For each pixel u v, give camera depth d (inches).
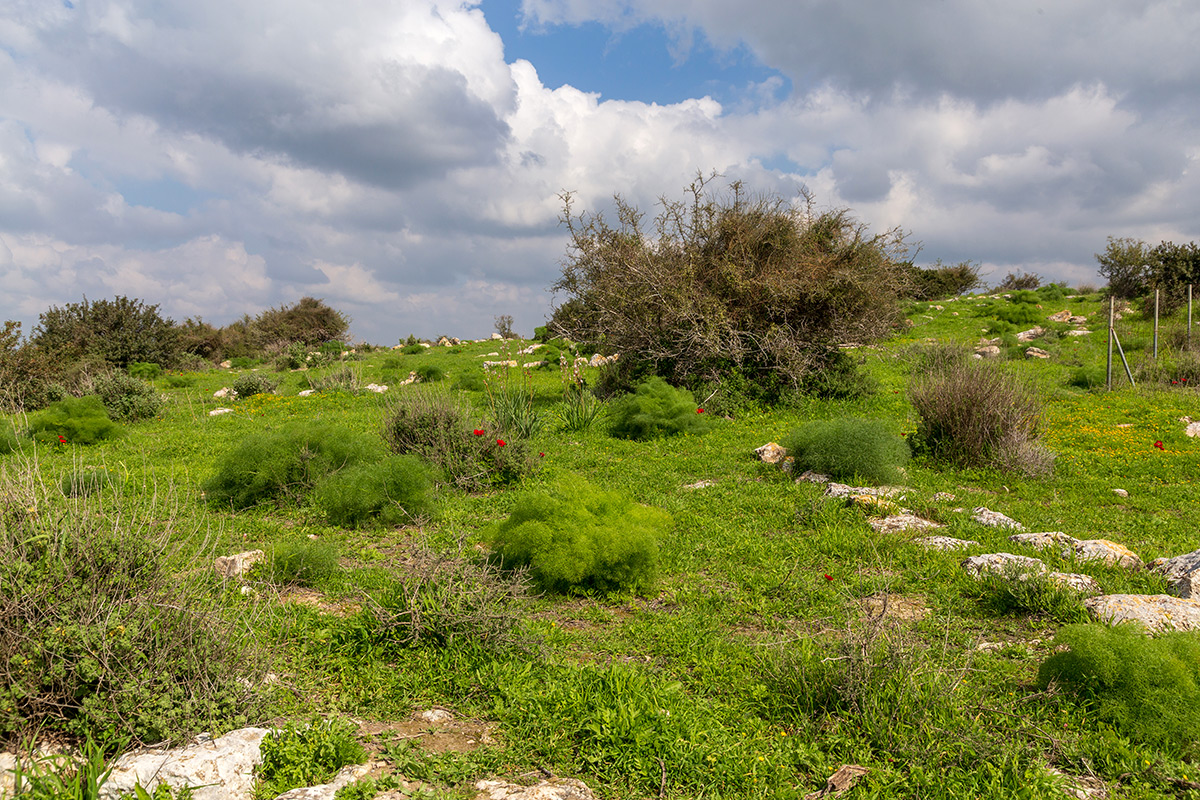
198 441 531.8
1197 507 326.0
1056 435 490.3
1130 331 999.0
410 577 185.6
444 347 1566.2
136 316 1277.1
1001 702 148.5
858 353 685.3
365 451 367.2
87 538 138.2
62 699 123.6
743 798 119.7
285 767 118.7
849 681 146.5
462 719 145.1
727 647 183.8
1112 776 126.6
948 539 264.5
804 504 315.6
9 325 839.1
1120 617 184.7
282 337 1738.4
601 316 655.1
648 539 226.5
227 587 174.1
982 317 1286.9
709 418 551.8
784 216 628.1
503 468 386.9
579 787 118.4
